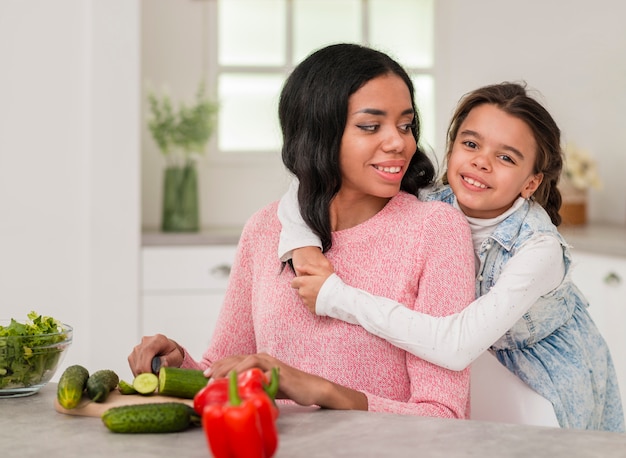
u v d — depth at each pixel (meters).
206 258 4.00
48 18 3.66
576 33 4.60
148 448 1.31
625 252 3.44
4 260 3.68
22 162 3.67
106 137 3.71
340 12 4.75
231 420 1.19
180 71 4.60
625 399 3.51
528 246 1.90
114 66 3.71
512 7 4.70
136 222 3.77
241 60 4.71
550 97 4.67
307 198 1.78
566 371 2.05
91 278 3.74
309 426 1.43
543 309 2.03
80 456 1.28
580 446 1.32
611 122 4.60
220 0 4.66
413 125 1.88
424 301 1.71
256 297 1.88
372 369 1.74
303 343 1.78
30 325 1.67
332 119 1.73
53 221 3.70
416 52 4.81
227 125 4.73
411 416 1.49
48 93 3.68
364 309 1.68
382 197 1.79
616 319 3.52
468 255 1.74
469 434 1.38
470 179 1.99
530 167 2.00
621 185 4.59
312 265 1.75
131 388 1.58
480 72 4.75
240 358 1.57
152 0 4.55
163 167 4.55
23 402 1.59
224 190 4.68
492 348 2.08
